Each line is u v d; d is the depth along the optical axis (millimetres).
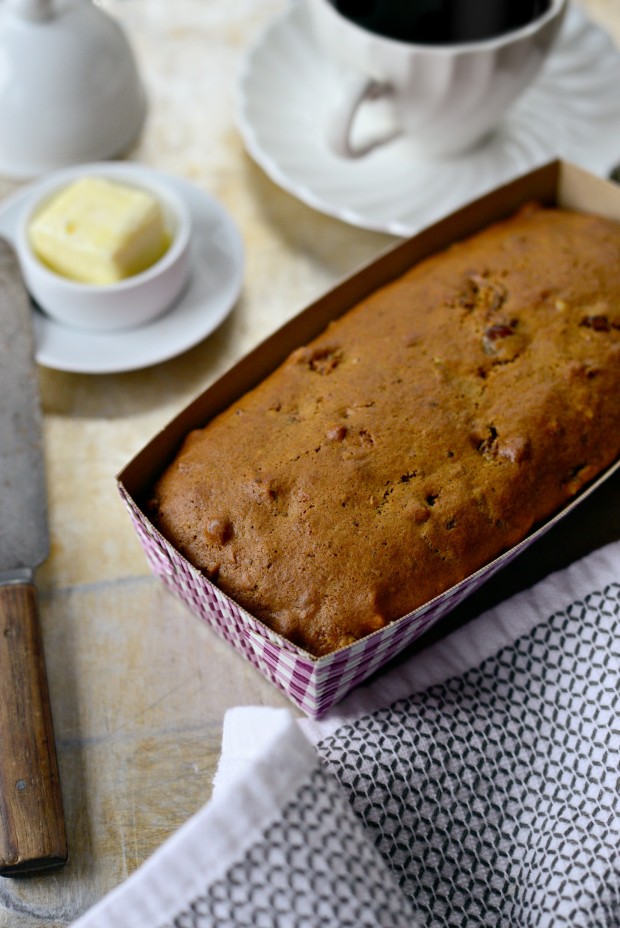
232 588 529
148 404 635
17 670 541
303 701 536
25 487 588
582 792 531
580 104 723
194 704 561
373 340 582
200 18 790
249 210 702
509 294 595
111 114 701
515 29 654
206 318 647
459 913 512
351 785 523
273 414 561
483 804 528
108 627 577
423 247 620
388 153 704
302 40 743
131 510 528
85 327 640
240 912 477
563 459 560
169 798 541
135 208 630
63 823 519
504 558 534
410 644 562
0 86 677
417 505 538
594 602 565
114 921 474
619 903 507
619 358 580
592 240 612
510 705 547
